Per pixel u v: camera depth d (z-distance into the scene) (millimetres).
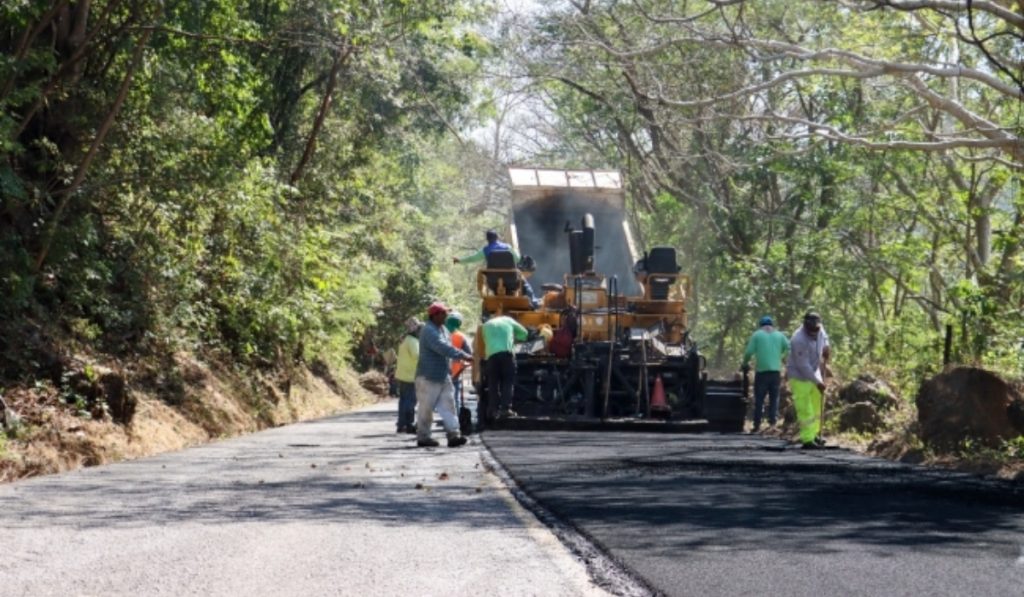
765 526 8523
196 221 24109
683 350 20938
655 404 20203
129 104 21781
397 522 8820
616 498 10109
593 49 32250
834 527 8516
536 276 24672
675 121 24719
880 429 18375
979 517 9180
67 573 6754
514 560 7195
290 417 28953
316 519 8969
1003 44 26766
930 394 15547
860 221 32875
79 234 19734
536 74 35656
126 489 11227
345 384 42406
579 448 15922
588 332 21297
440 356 16938
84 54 19656
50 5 17719
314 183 33656
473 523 8773
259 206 25453
